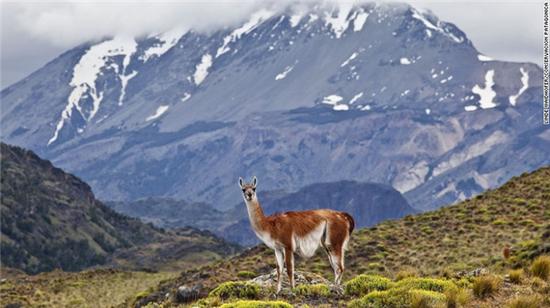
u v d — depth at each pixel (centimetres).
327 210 6100
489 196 15975
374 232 14662
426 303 5075
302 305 5644
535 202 14438
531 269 6300
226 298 6347
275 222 5822
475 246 12062
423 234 13825
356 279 6047
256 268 12781
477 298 5466
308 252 5906
